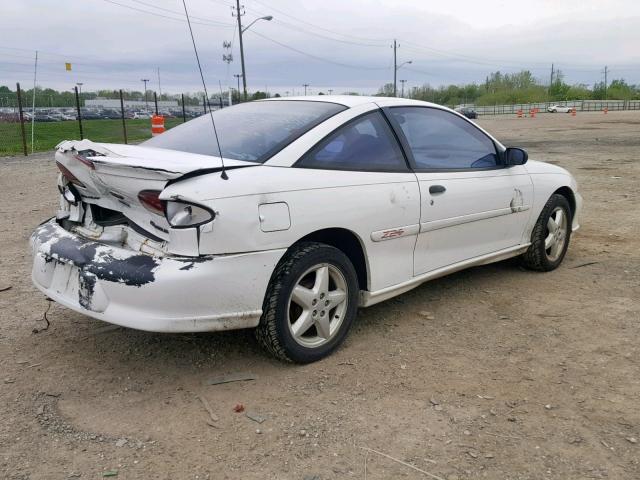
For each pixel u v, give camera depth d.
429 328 4.07
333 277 3.57
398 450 2.70
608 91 108.94
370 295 3.81
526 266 5.36
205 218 2.91
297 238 3.26
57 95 38.69
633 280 5.09
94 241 3.29
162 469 2.56
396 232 3.83
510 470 2.56
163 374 3.40
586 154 15.79
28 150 19.39
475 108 86.81
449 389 3.24
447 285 5.00
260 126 3.71
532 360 3.59
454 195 4.23
